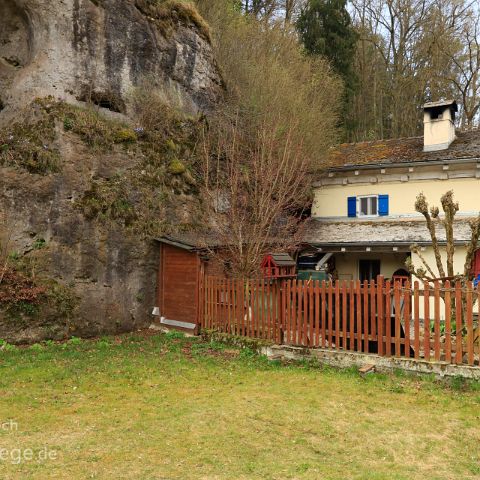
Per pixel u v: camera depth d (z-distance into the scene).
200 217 14.88
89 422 6.11
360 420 6.30
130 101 15.11
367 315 8.67
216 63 19.61
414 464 5.08
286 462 5.03
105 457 5.08
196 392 7.43
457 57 29.44
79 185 12.45
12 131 12.48
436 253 9.35
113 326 12.53
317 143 19.12
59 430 5.84
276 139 16.55
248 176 15.04
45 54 13.50
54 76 13.41
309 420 6.27
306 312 9.38
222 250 12.80
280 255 12.21
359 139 30.89
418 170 18.56
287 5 30.17
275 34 23.02
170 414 6.43
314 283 9.44
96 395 7.22
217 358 9.58
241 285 10.75
